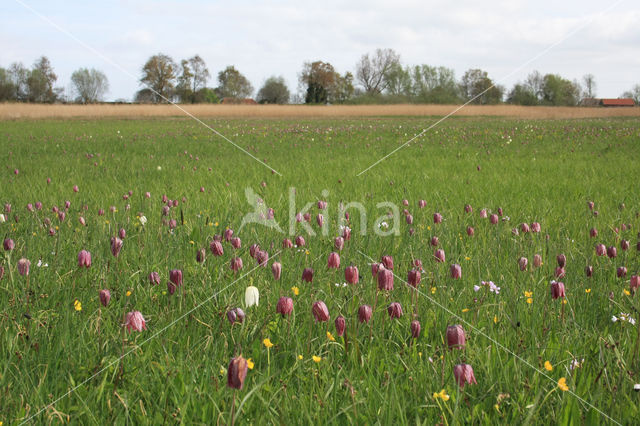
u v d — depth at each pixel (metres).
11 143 17.52
